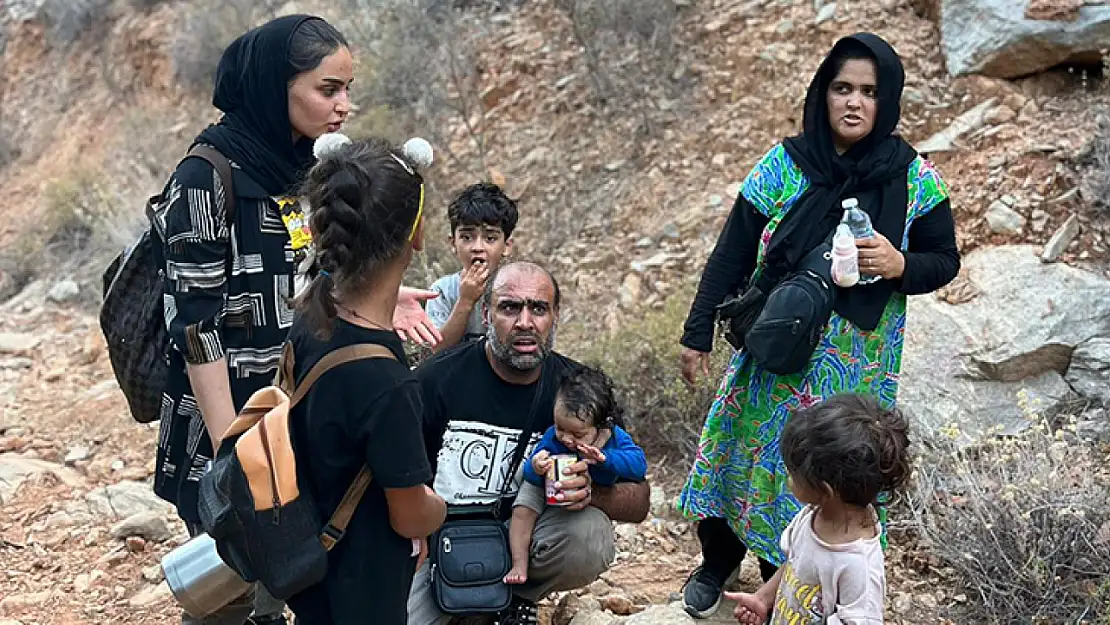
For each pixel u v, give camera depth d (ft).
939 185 11.65
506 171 23.76
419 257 21.42
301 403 8.39
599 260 20.94
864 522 9.33
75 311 26.32
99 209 29.89
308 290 8.22
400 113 25.93
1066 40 19.56
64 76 37.76
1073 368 16.15
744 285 12.39
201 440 10.77
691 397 16.72
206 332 9.99
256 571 8.30
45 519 16.84
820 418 9.05
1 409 21.16
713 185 21.31
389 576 8.66
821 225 11.52
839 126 11.42
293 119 10.24
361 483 8.41
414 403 8.32
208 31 32.50
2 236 32.48
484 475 11.78
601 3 24.90
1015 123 19.57
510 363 11.30
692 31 24.13
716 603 12.68
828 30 22.22
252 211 10.18
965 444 15.25
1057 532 13.00
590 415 11.30
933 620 12.83
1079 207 18.08
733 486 12.35
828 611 9.21
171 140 31.50
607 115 23.73
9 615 14.33
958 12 20.70
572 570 11.63
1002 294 17.06
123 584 14.97
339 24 29.40
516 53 26.12
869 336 11.54
